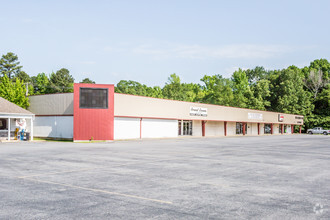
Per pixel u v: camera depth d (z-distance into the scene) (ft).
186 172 38.83
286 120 244.01
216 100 290.35
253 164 47.62
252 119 203.62
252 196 26.20
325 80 326.24
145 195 26.18
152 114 133.08
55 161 49.37
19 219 19.75
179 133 155.53
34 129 130.21
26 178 34.09
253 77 389.19
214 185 30.68
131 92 270.46
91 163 47.14
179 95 289.94
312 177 36.24
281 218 20.24
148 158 54.60
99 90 112.37
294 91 291.38
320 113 293.02
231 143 103.55
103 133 111.75
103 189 28.48
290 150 76.74
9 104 110.01
